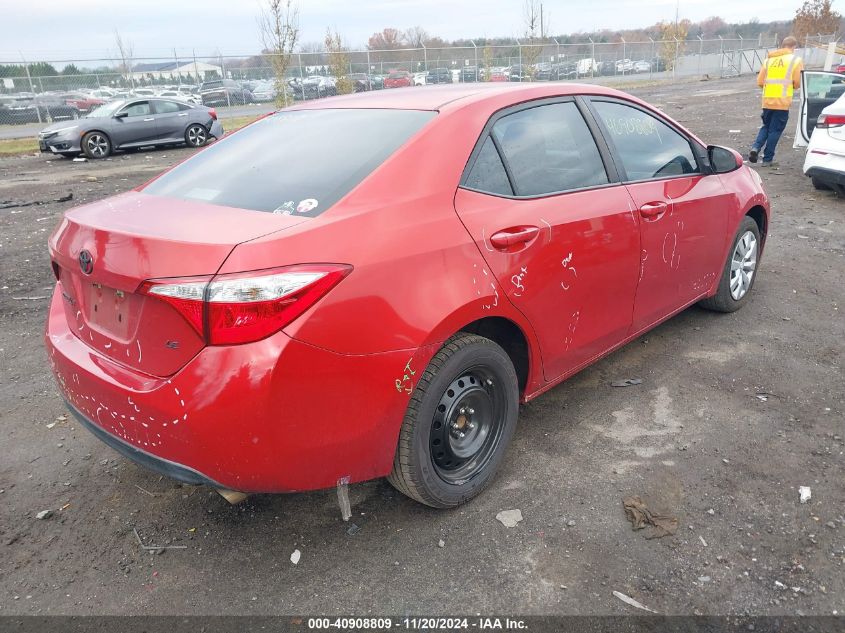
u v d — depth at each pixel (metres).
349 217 2.33
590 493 2.90
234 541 2.69
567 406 3.66
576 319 3.20
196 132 18.27
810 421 3.42
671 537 2.61
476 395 2.81
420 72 31.20
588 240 3.13
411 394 2.42
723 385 3.83
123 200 2.78
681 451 3.19
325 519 2.80
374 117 2.98
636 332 3.77
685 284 4.09
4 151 18.31
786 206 8.16
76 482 3.12
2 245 7.57
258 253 2.08
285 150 2.93
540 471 3.07
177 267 2.09
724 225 4.32
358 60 29.64
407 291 2.36
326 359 2.17
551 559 2.52
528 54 34.19
